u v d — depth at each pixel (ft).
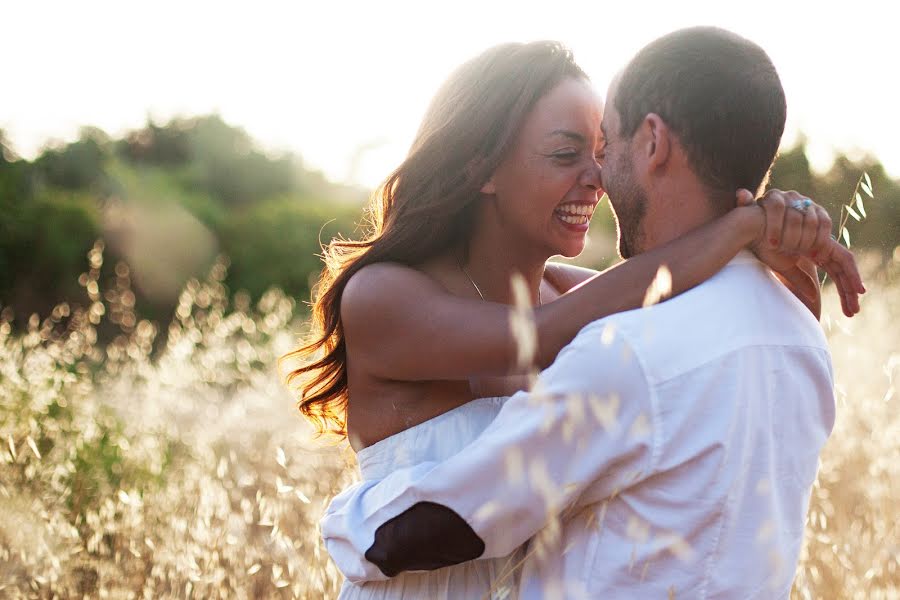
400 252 6.40
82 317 17.51
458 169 6.36
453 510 4.88
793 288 5.65
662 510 4.66
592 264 21.61
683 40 5.08
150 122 66.18
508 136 6.22
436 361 5.54
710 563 4.64
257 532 10.77
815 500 10.13
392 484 5.34
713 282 4.95
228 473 12.60
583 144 6.27
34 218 35.94
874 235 20.94
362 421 6.14
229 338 21.11
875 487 10.05
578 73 6.38
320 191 60.03
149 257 36.83
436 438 5.84
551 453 4.71
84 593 9.70
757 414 4.75
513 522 4.83
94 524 9.87
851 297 5.16
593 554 4.84
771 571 4.72
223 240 39.32
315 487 11.66
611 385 4.61
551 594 4.76
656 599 4.71
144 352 17.83
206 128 62.23
